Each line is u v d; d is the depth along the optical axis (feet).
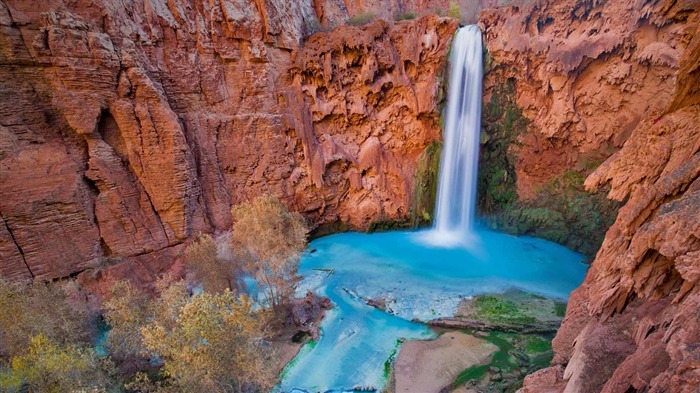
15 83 63.26
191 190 81.82
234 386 44.11
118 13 72.74
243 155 94.99
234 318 39.01
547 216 101.04
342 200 111.65
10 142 61.67
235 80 94.27
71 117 65.98
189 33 86.58
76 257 66.74
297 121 101.24
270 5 95.04
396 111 107.14
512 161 107.04
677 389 20.76
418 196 110.93
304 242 74.08
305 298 74.49
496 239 105.81
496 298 75.10
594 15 82.94
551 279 83.05
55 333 48.49
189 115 86.02
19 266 60.80
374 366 58.34
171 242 79.36
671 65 72.64
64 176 65.98
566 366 41.32
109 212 71.26
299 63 101.19
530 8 90.33
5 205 59.77
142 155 74.90
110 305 50.42
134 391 48.80
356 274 88.17
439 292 78.54
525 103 100.12
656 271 32.83
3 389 35.68
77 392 33.91
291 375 56.59
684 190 32.50
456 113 106.73
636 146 41.86
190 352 35.78
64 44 64.54
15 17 61.77
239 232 63.46
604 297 38.75
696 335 22.95
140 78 73.20
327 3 127.13
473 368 56.03
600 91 86.17
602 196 89.86
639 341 32.35
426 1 136.56
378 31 100.42
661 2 70.28
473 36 100.58
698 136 34.73
